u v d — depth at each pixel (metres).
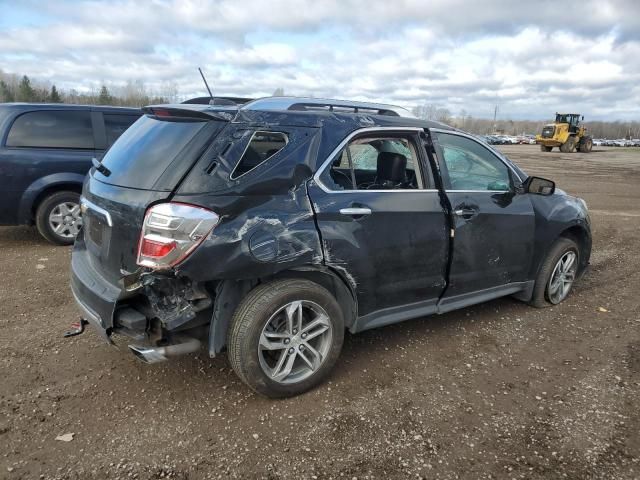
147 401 3.21
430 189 3.79
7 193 6.34
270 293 3.06
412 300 3.81
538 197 4.64
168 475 2.57
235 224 2.88
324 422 3.03
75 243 3.83
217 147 2.94
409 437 2.92
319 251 3.18
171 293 2.98
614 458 2.78
